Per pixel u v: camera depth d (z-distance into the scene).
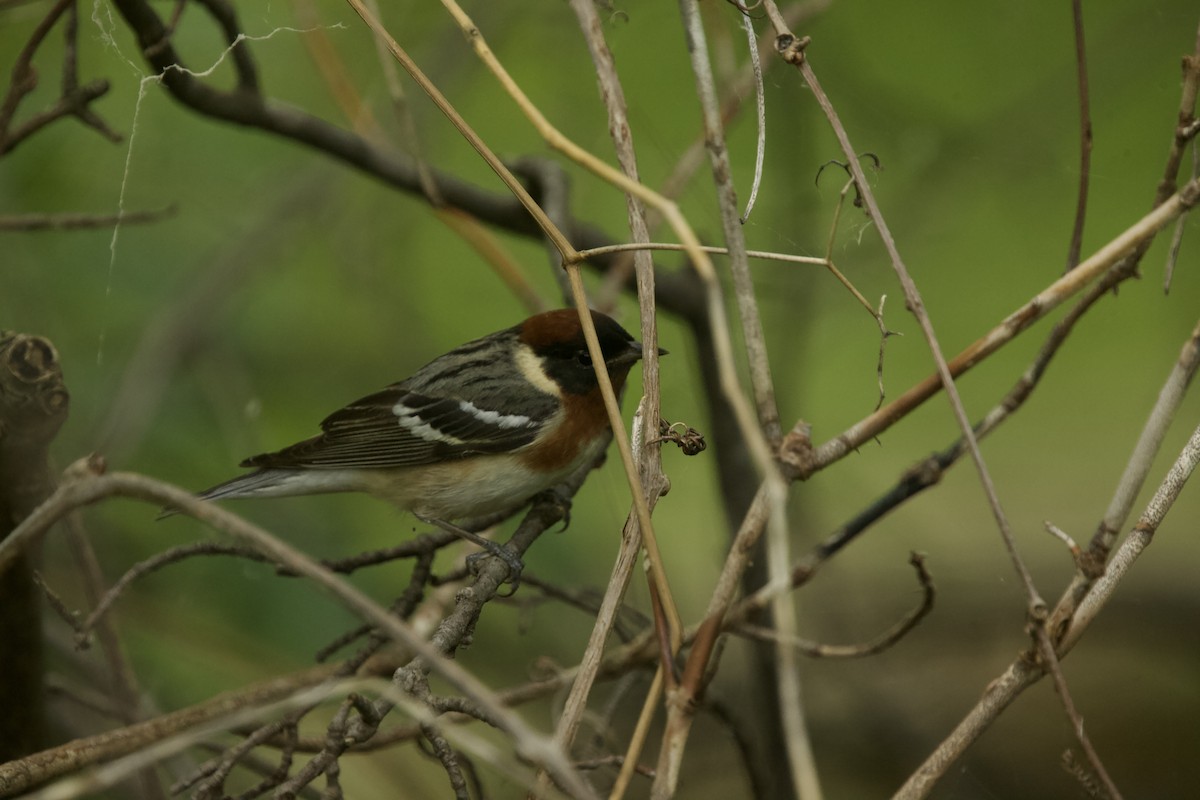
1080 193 6.42
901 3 12.89
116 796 8.65
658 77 12.77
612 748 9.05
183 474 11.16
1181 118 5.93
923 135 12.76
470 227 9.71
